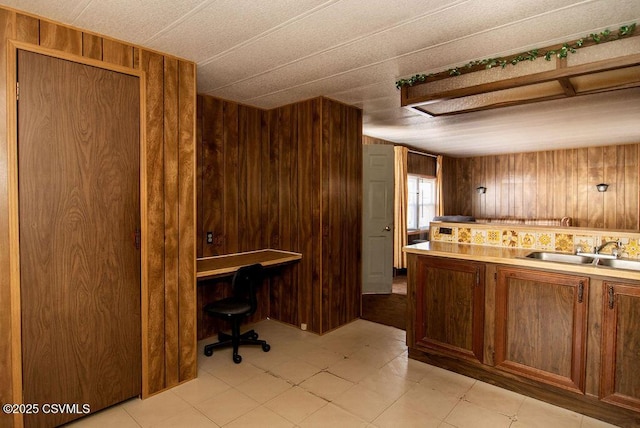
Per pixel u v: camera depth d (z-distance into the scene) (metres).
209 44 2.33
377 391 2.51
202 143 3.45
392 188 5.08
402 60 2.60
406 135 5.52
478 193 7.97
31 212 1.94
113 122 2.24
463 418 2.20
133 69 2.31
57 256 2.03
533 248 2.90
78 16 1.96
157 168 2.45
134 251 2.35
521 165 7.42
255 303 3.06
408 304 3.03
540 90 2.36
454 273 2.75
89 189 2.15
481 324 2.62
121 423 2.14
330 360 3.01
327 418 2.19
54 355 2.03
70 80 2.06
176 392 2.49
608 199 6.49
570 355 2.27
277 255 3.67
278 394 2.47
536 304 2.39
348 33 2.17
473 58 2.54
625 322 2.08
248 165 3.87
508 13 1.91
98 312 2.20
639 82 2.04
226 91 3.36
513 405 2.35
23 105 1.90
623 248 2.52
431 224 3.51
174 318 2.56
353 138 3.92
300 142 3.70
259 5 1.85
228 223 3.69
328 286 3.64
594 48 2.02
